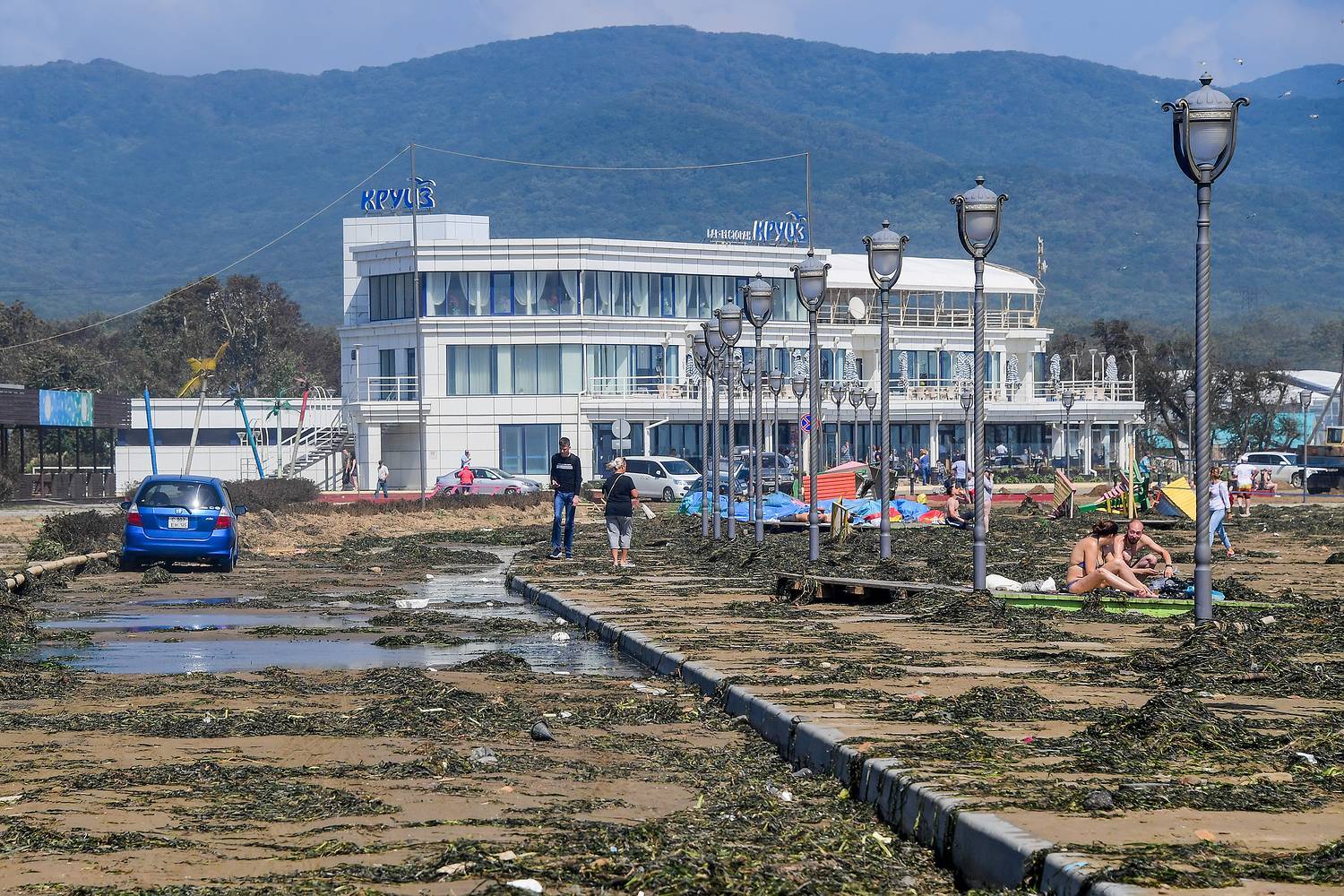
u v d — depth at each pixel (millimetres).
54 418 194625
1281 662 40594
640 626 55406
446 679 45062
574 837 24516
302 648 53688
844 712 34344
